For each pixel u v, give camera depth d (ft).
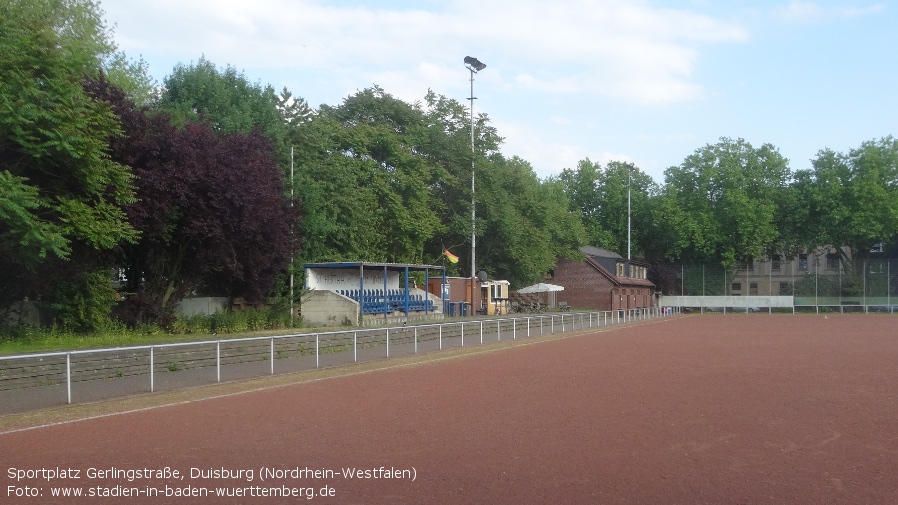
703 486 26.35
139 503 24.17
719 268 275.59
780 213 275.80
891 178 263.70
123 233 75.31
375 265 127.65
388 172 158.61
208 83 130.72
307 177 128.88
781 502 24.52
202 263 96.63
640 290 270.05
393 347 90.68
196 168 86.12
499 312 186.19
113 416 40.83
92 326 82.48
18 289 77.25
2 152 67.56
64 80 66.80
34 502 24.22
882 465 29.63
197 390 51.80
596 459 30.37
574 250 247.70
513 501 24.38
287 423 38.55
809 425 38.29
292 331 100.83
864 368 68.54
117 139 81.10
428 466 29.09
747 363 73.41
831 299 255.50
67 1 96.99
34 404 44.45
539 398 48.03
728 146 284.20
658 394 50.01
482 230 181.98
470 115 185.06
